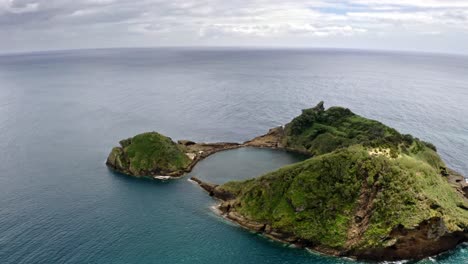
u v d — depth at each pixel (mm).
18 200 104312
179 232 90938
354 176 92812
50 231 88625
